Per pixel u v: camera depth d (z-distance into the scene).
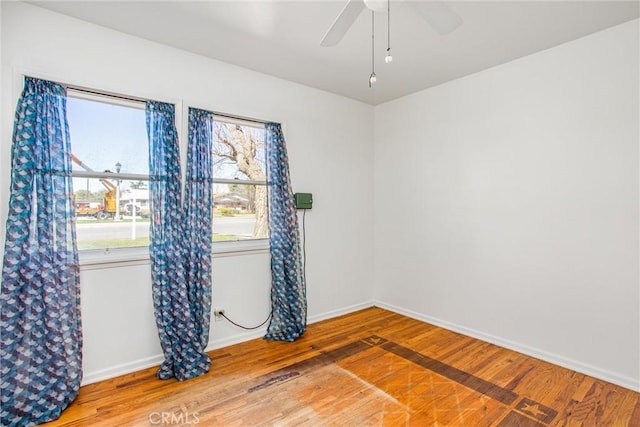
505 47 2.68
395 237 4.03
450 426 1.94
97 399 2.19
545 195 2.74
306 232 3.60
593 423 1.96
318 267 3.72
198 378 2.47
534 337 2.82
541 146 2.76
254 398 2.22
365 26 2.36
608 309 2.43
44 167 2.11
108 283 2.43
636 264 2.31
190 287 2.67
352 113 4.01
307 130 3.57
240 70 3.06
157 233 2.51
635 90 2.30
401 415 2.04
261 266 3.24
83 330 2.34
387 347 3.02
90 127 2.40
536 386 2.36
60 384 2.09
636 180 2.31
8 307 1.97
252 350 2.95
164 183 2.56
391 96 3.90
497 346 3.04
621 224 2.37
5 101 2.05
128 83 2.48
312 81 3.43
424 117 3.68
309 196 3.50
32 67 2.12
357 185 4.09
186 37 2.54
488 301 3.14
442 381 2.43
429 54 2.81
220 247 3.04
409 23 2.32
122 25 2.36
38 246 2.06
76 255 2.22
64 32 2.23
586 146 2.52
